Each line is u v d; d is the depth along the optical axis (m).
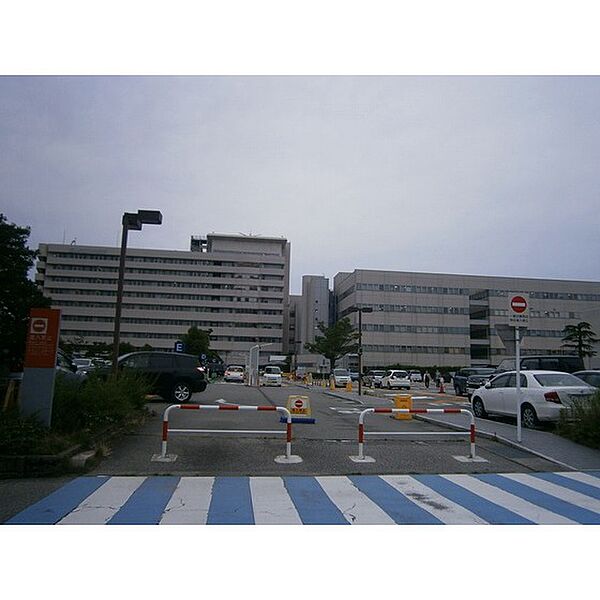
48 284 101.62
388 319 84.50
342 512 6.42
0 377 12.89
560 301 87.50
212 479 7.93
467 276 87.50
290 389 37.09
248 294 107.38
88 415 10.32
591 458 9.95
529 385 14.19
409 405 16.59
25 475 7.81
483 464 9.42
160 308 104.19
